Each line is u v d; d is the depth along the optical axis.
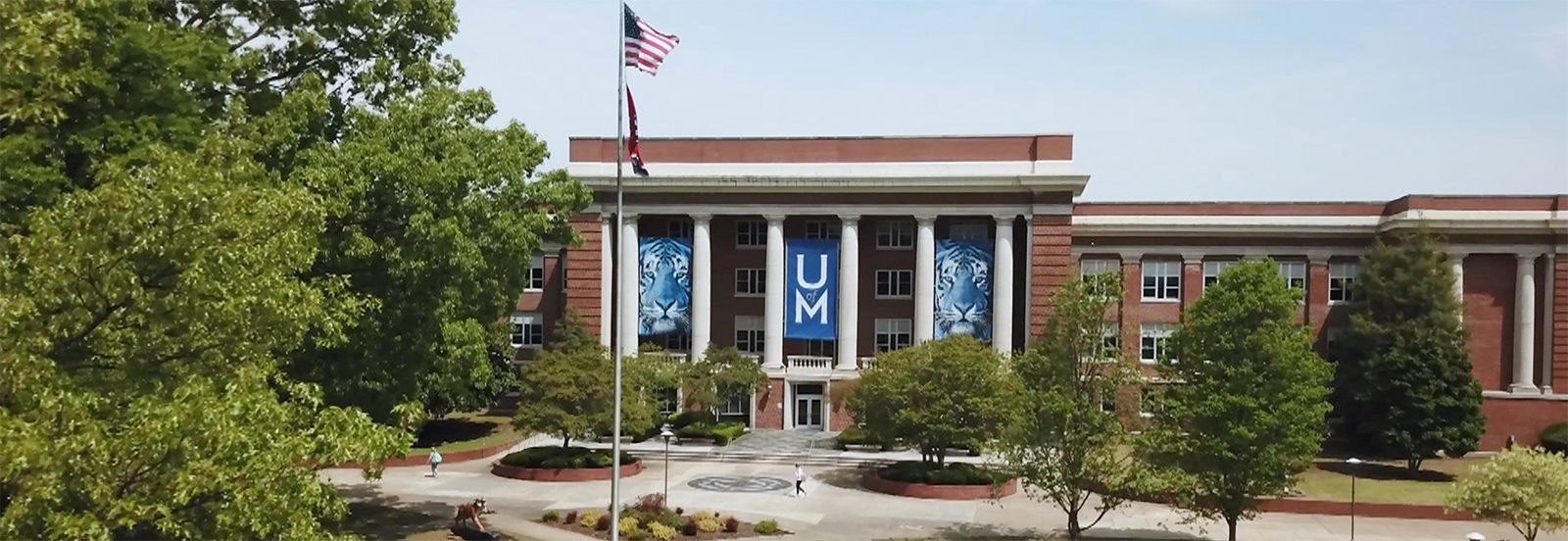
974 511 42.50
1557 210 63.66
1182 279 68.19
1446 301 55.56
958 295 63.38
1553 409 63.00
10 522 13.57
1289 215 67.81
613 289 66.31
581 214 66.00
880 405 46.81
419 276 30.83
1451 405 52.88
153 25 24.73
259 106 31.09
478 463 53.25
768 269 65.75
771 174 65.38
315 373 30.61
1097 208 69.44
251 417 15.88
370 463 19.73
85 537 14.05
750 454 55.97
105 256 15.18
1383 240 65.56
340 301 27.27
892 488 46.19
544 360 49.16
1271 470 33.00
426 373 34.31
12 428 13.57
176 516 15.09
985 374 46.22
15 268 15.75
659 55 33.56
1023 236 65.75
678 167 66.06
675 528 36.81
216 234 16.30
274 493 15.60
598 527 36.81
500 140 33.75
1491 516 34.34
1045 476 35.00
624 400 48.66
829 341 68.25
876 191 64.31
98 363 16.53
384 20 34.59
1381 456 58.16
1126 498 40.44
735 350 62.84
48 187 20.19
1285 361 33.28
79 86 20.62
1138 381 35.12
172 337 16.70
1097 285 35.53
